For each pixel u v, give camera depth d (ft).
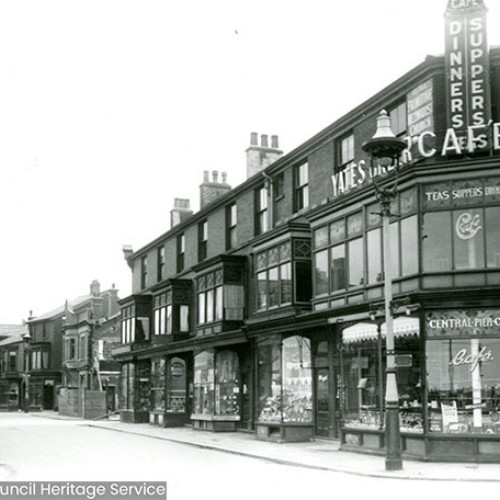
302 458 63.10
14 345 266.57
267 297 90.07
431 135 63.87
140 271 149.28
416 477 49.44
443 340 59.77
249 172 106.63
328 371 77.97
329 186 81.97
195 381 109.91
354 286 72.02
